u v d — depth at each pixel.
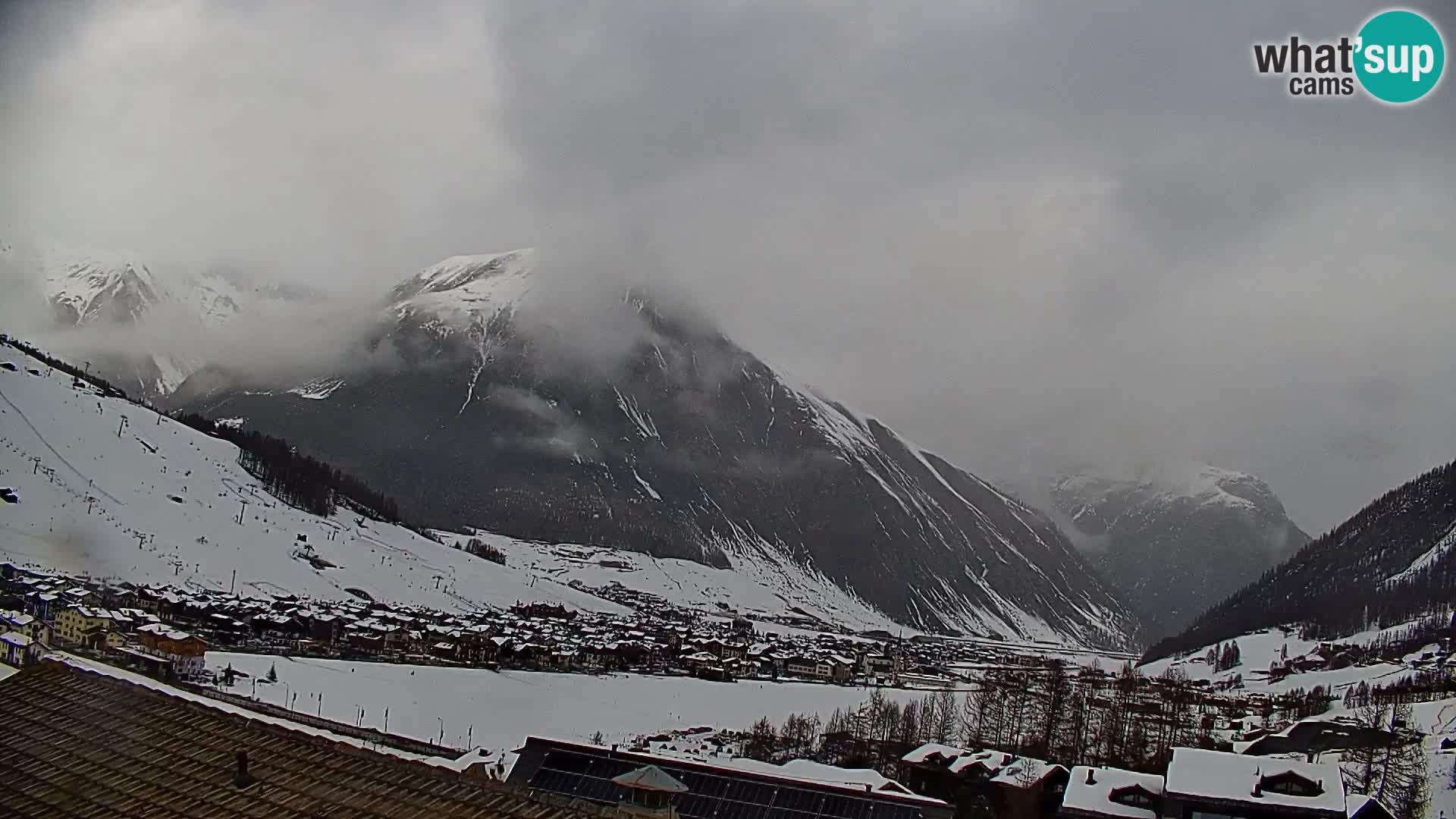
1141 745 177.88
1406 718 175.88
